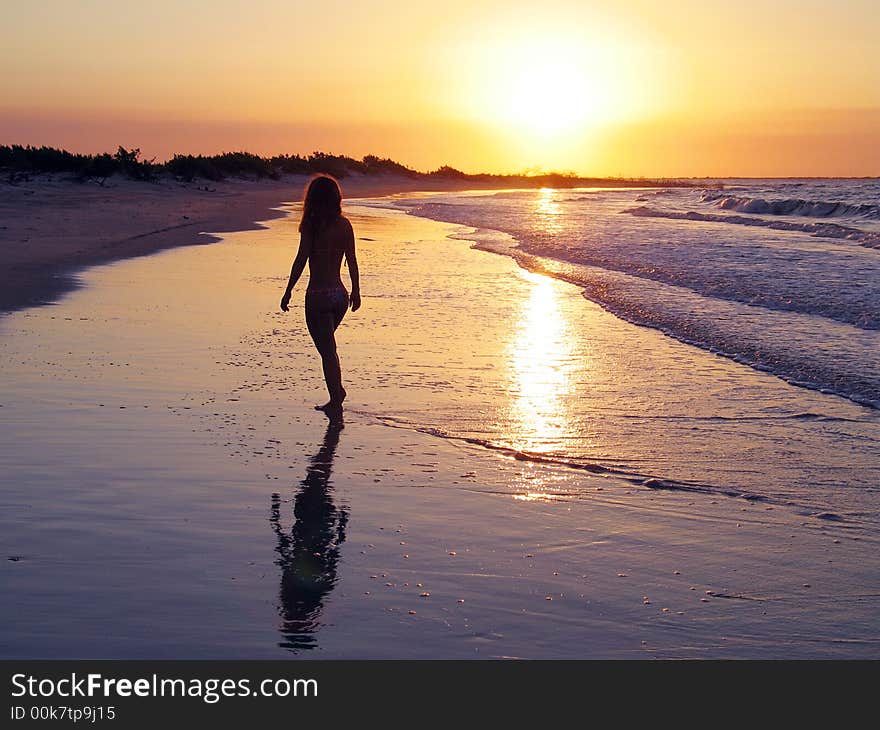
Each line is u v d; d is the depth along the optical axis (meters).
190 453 5.16
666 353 8.48
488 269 15.45
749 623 3.30
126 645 3.02
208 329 8.98
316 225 6.42
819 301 11.17
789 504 4.61
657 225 27.97
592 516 4.38
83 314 9.56
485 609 3.36
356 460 5.16
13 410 5.90
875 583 3.66
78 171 40.41
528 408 6.41
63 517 4.12
